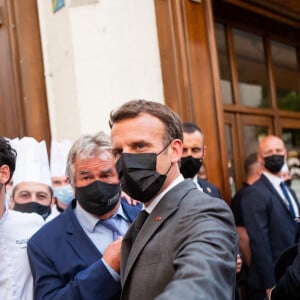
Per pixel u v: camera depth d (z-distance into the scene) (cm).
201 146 259
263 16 430
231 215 113
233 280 106
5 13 334
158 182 122
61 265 155
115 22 307
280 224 294
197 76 333
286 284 161
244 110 442
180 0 329
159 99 320
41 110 329
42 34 330
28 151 241
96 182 161
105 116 299
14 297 164
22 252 170
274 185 316
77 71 302
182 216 112
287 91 510
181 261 100
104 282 140
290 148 500
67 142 269
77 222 166
